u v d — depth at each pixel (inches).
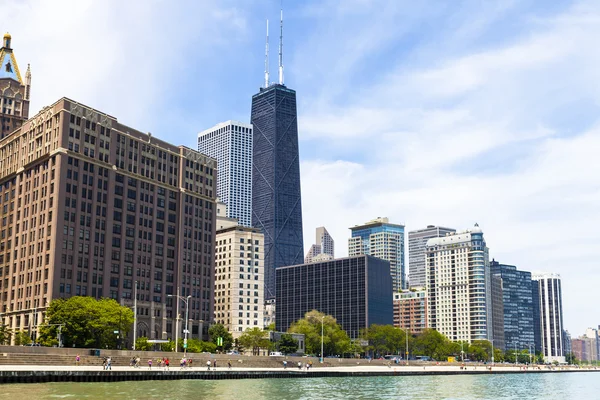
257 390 4980.3
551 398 5452.8
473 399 4921.3
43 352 5866.1
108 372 5201.8
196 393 4404.5
